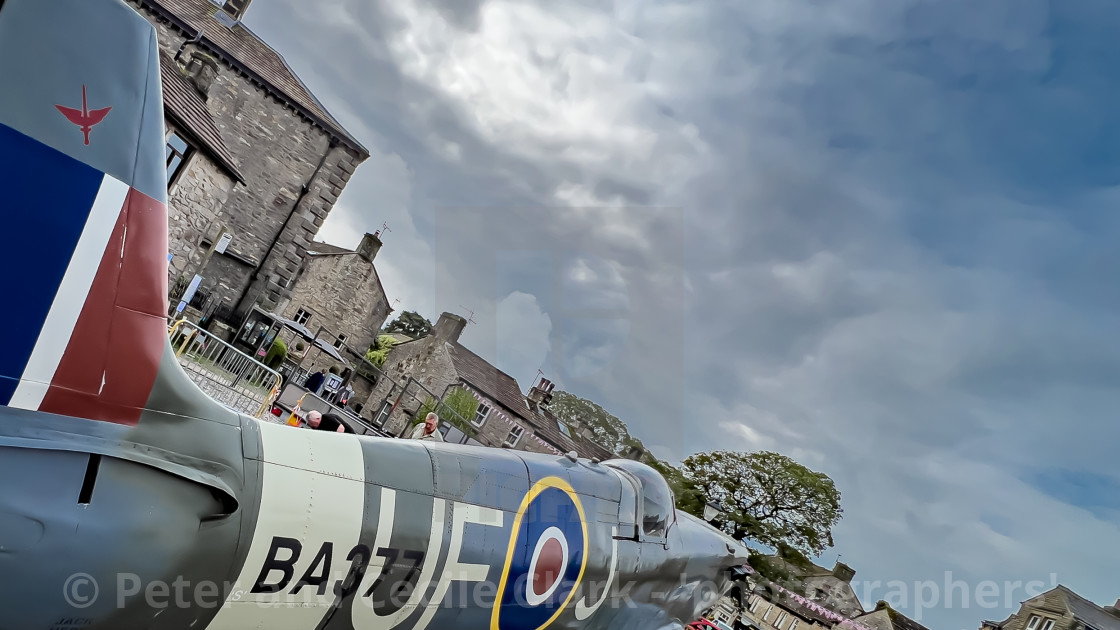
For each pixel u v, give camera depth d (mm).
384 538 3684
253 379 15125
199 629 3029
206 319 29094
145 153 2795
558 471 4984
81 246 2543
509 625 4543
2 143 2328
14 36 2396
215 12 29156
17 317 2377
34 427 2465
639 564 5676
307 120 30672
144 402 2818
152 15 27062
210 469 3027
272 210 30734
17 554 2359
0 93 2340
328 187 31547
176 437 2938
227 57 28609
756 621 28547
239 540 3086
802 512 23219
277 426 3576
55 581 2463
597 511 5195
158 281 2844
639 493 5699
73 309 2535
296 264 31219
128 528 2656
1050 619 27391
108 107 2658
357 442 3863
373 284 34125
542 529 4633
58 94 2502
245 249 30281
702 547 6770
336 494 3527
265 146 30281
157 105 2871
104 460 2646
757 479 22078
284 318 31172
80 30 2590
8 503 2346
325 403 14633
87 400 2615
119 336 2697
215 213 23391
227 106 29297
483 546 4211
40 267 2426
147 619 2789
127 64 2740
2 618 2363
